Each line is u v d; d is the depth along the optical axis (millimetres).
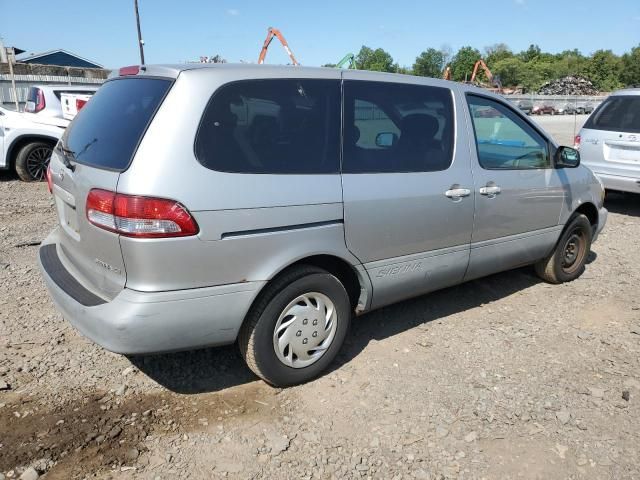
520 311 4672
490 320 4473
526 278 5480
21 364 3570
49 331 4035
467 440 2984
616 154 8062
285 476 2691
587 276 5590
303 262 3312
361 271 3514
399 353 3887
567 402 3348
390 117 3646
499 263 4504
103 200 2811
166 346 2863
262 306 3127
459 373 3643
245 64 3184
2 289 4773
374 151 3527
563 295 5059
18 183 9773
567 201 4973
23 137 9672
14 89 15367
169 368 3598
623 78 117125
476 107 4223
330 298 3404
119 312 2752
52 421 3018
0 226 6852
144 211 2684
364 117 3502
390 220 3551
